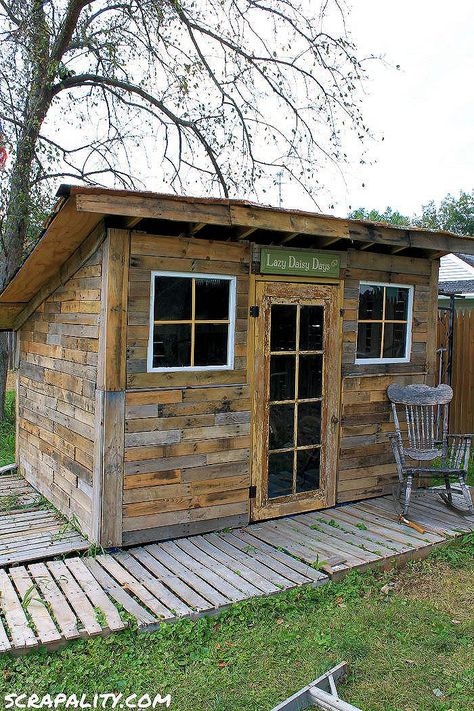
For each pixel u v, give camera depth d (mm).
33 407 6895
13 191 10594
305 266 5863
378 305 6582
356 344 6371
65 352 5820
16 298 6691
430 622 4102
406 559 5070
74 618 3766
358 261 6320
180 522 5285
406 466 6750
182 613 3881
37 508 6145
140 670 3414
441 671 3533
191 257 5219
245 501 5648
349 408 6332
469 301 16156
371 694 3303
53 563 4676
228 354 5520
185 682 3332
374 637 3873
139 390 5023
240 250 5492
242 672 3430
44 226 4938
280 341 5812
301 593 4328
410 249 6762
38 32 10430
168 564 4711
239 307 5527
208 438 5398
